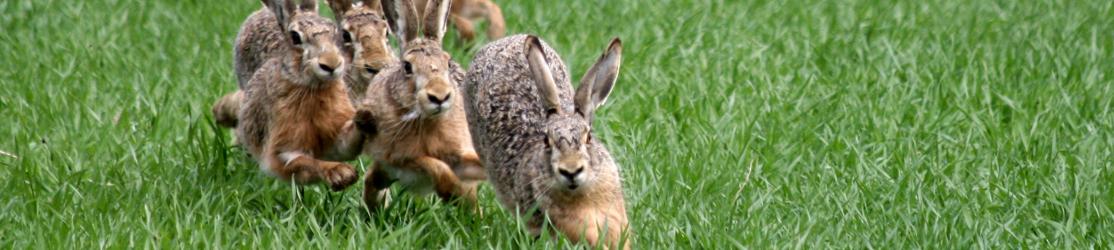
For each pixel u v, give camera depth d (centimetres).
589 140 1177
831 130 1616
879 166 1463
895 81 1855
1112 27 2334
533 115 1272
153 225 1212
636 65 1988
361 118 1298
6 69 1952
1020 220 1302
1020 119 1606
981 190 1377
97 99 1748
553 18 2439
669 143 1522
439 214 1328
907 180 1409
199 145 1487
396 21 1418
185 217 1238
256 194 1368
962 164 1476
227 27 2303
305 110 1352
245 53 1670
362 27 1498
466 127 1366
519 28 2319
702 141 1552
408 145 1313
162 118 1631
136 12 2484
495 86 1334
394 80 1305
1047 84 1855
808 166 1484
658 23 2406
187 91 1808
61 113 1652
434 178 1305
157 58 2052
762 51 2091
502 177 1275
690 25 2359
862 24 2422
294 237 1217
